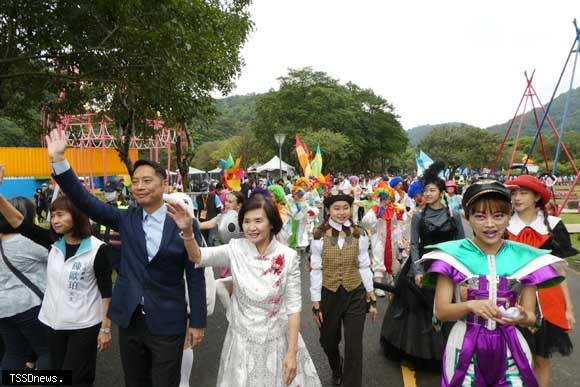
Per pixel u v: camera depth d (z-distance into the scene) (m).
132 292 2.71
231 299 2.79
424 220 4.12
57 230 3.24
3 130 36.81
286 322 2.76
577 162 53.47
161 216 2.80
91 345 3.23
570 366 4.30
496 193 2.12
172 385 2.72
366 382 3.95
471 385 2.16
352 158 53.00
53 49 5.79
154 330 2.68
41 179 23.73
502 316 2.02
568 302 3.20
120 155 8.96
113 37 5.90
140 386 2.83
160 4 5.67
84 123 19.86
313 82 48.53
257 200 2.70
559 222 3.37
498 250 2.23
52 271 3.24
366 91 59.19
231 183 9.75
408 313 4.20
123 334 2.78
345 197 3.58
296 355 2.65
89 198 2.84
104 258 3.23
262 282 2.67
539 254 2.17
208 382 3.97
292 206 9.73
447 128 62.94
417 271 3.98
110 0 5.35
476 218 2.17
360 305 3.54
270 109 46.56
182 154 13.03
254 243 2.73
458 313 2.10
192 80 6.64
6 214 3.53
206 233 9.73
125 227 2.81
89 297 3.21
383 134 58.78
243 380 2.60
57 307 3.20
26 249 3.57
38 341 3.65
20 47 5.82
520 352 2.15
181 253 2.72
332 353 3.74
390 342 4.32
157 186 2.74
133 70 6.46
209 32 6.92
